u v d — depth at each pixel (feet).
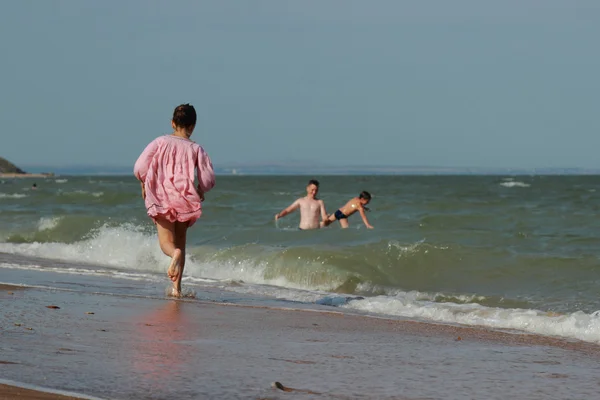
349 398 16.57
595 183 411.54
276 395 16.43
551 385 18.63
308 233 64.54
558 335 27.86
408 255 51.26
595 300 40.70
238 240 63.67
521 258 51.44
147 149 32.58
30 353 19.21
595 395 17.71
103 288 36.99
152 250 57.77
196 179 33.22
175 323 25.82
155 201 32.68
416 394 17.20
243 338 23.45
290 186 339.77
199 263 53.83
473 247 53.16
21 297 30.42
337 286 46.65
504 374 19.76
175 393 16.08
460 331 27.37
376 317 30.17
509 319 30.96
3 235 74.69
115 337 22.25
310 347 22.47
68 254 59.98
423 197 183.62
